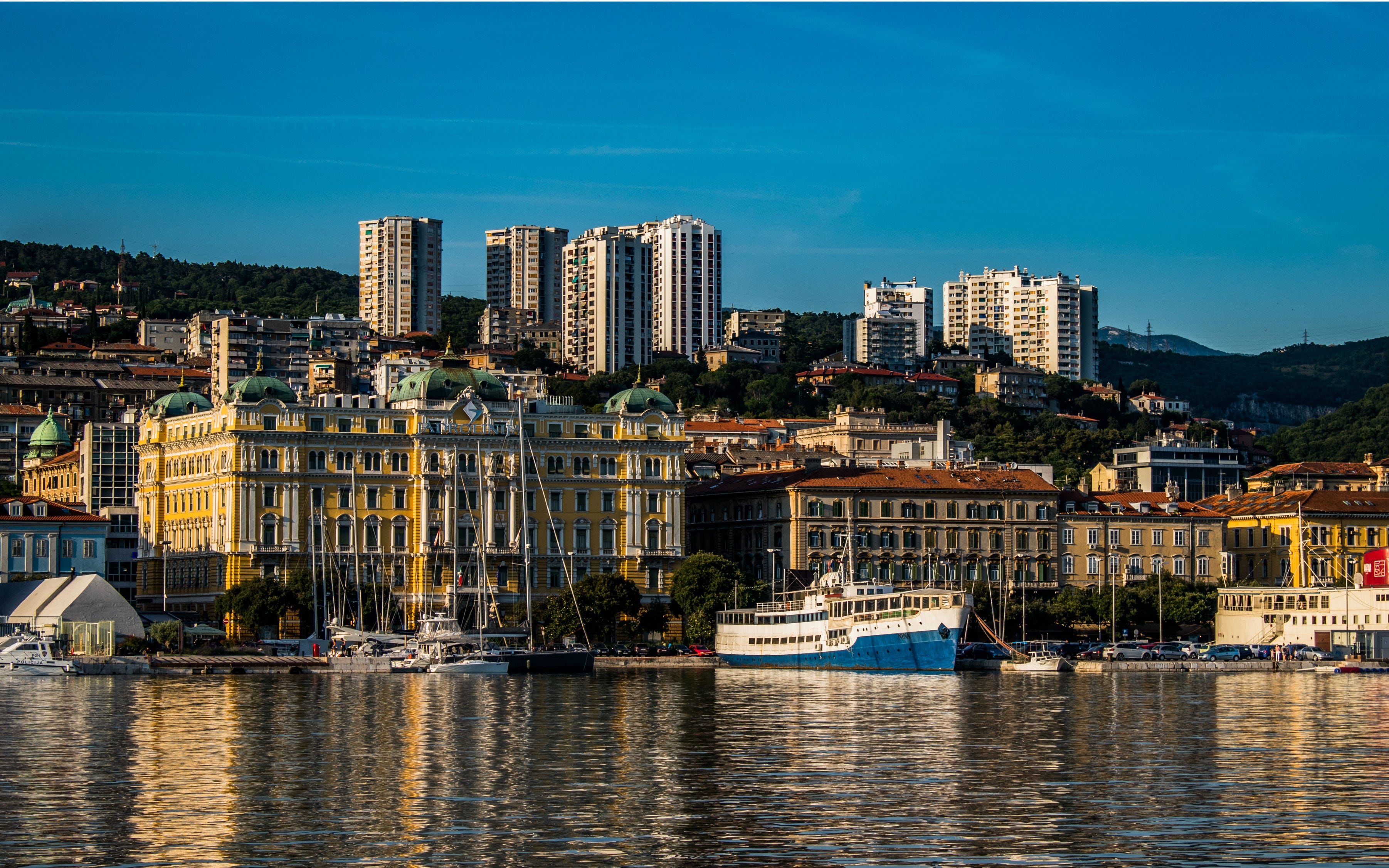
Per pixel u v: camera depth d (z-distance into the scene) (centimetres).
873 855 8944
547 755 12700
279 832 9481
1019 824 9756
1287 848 9125
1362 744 13550
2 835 9375
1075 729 14675
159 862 8756
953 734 14238
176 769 11850
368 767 11950
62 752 12762
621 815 10025
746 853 9006
